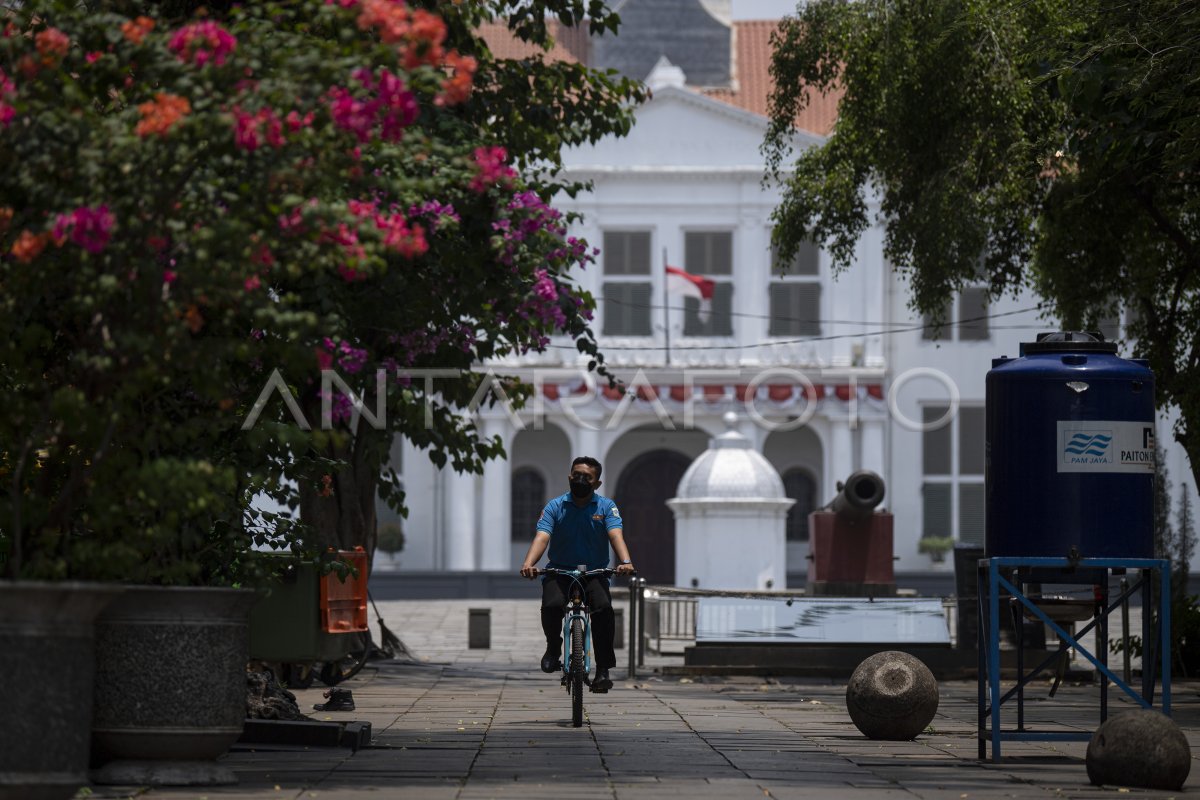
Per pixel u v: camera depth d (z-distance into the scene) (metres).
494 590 96.88
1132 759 17.70
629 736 23.64
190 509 14.99
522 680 38.31
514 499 103.62
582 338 29.41
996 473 20.25
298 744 21.25
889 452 99.75
